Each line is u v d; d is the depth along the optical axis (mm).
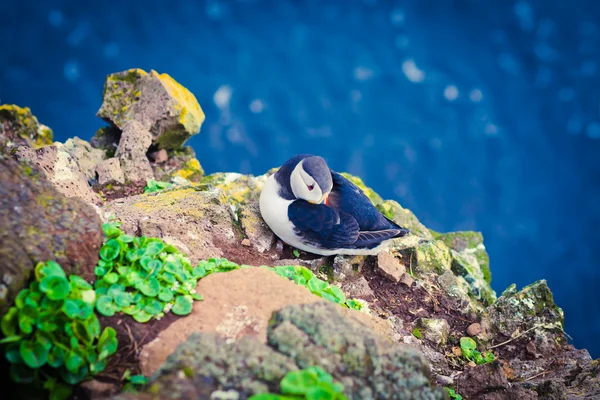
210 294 7473
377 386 6402
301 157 9594
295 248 9945
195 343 6145
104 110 11625
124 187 10719
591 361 8766
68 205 7027
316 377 5906
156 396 5660
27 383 6445
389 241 9773
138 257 7434
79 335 6516
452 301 9602
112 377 6629
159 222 8812
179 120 11516
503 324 9391
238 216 10055
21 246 6418
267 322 7027
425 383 6602
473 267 11258
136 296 7180
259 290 7500
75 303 6492
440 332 9000
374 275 9734
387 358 6598
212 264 8234
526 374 8773
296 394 5801
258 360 6094
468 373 8148
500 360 8984
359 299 9164
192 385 5801
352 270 9672
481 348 9102
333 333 6523
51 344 6434
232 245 9453
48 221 6770
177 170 11820
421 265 10000
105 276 7129
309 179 9148
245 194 10961
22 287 6375
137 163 10938
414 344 8781
